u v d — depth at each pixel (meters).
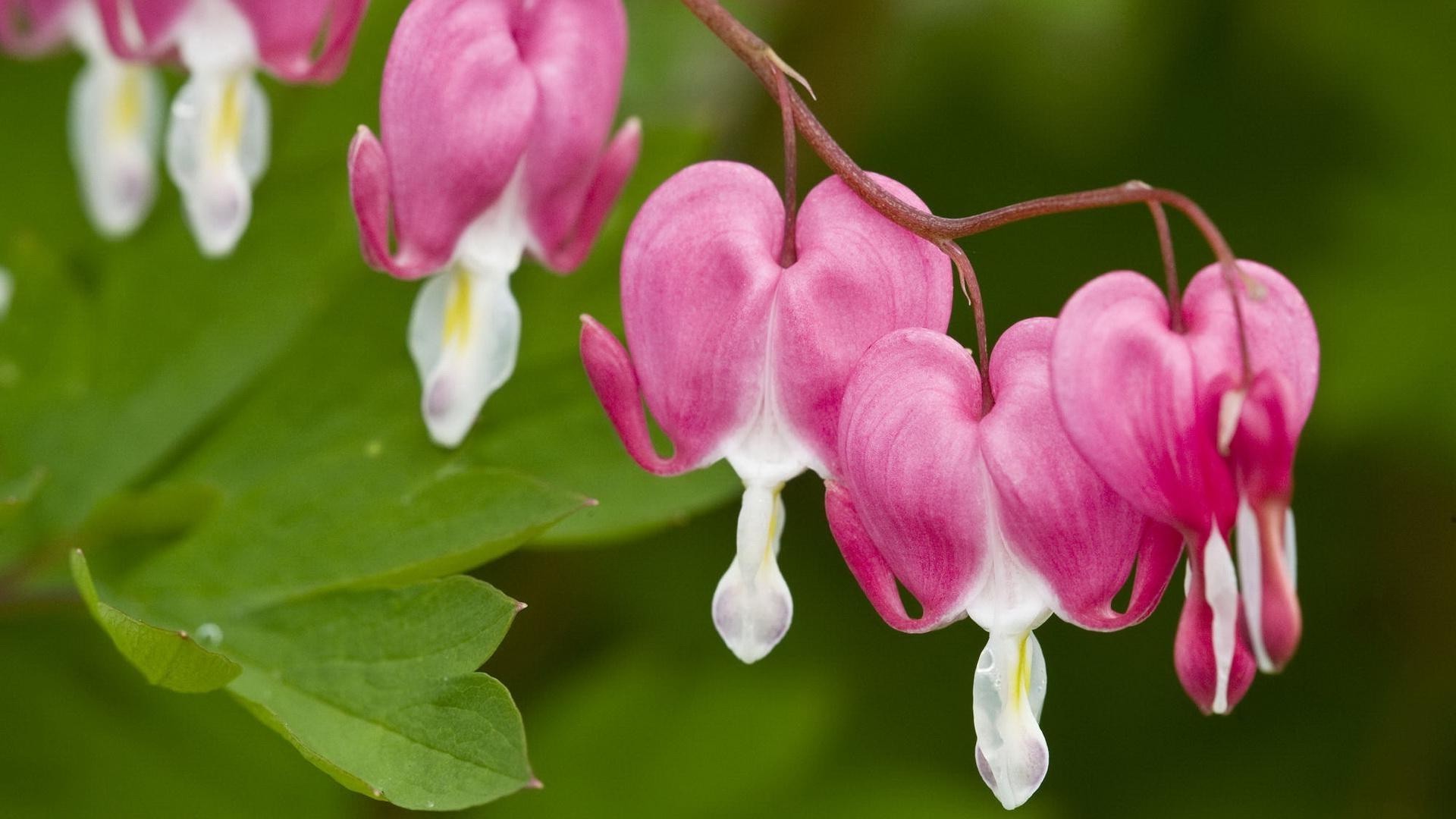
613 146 0.45
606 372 0.43
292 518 0.48
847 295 0.43
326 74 0.46
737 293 0.43
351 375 0.49
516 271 0.49
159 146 0.50
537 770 0.52
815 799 0.52
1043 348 0.43
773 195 0.43
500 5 0.44
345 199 0.50
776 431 0.43
